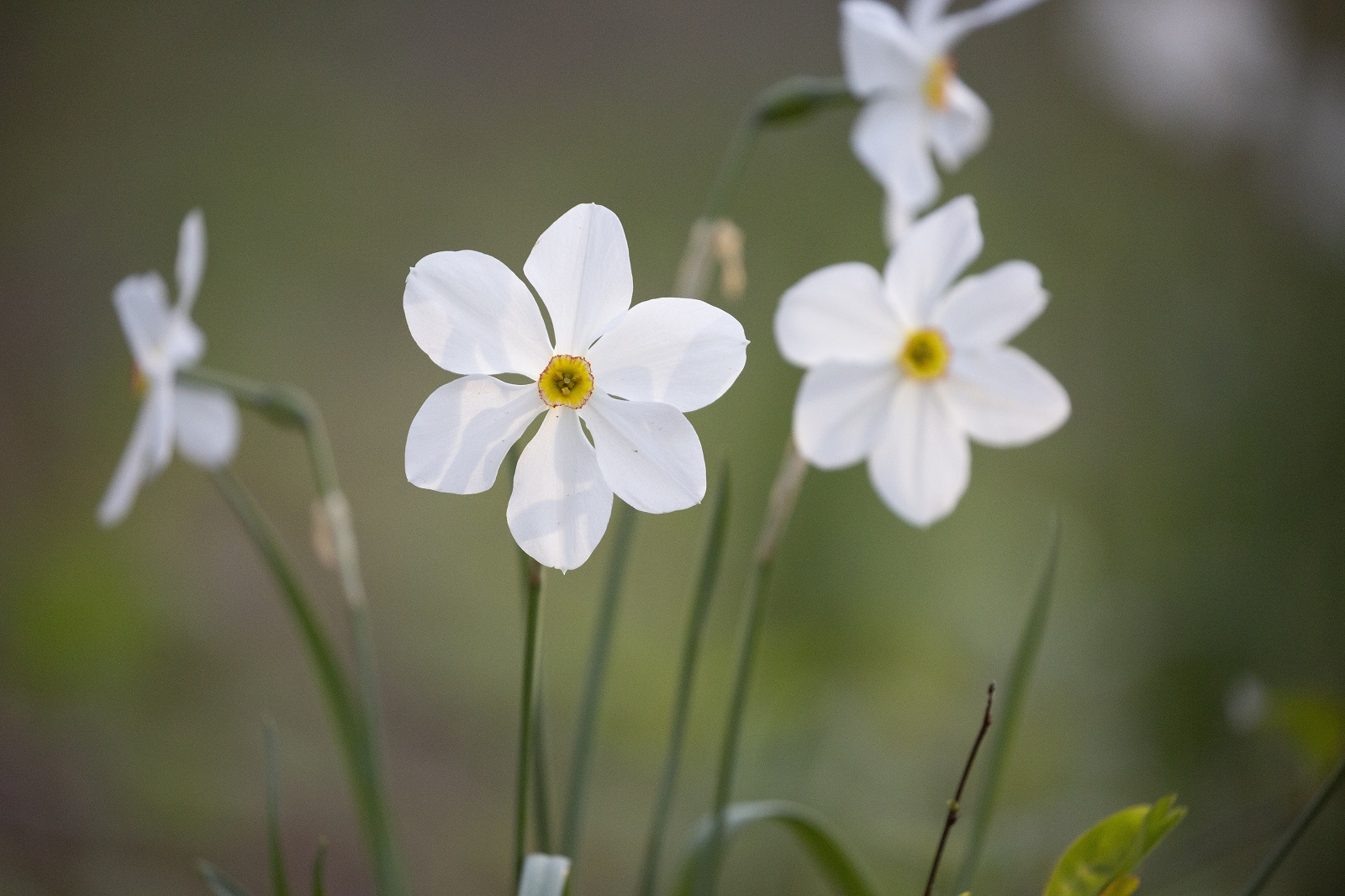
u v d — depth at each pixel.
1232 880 0.99
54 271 1.91
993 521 1.40
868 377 0.69
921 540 1.31
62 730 1.14
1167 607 1.22
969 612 1.23
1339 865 0.97
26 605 1.29
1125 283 1.93
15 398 1.69
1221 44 1.98
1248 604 1.22
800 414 0.68
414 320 0.63
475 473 0.63
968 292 0.69
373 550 1.63
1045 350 1.85
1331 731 0.75
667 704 1.26
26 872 0.97
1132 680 1.14
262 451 1.75
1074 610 1.22
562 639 1.40
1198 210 2.05
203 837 1.08
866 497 1.28
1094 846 0.63
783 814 0.67
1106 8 2.15
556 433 0.63
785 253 1.95
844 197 2.12
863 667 1.20
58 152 2.11
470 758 1.29
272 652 1.42
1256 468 1.46
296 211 2.11
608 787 1.17
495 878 1.10
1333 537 1.32
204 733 1.21
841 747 1.06
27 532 1.45
